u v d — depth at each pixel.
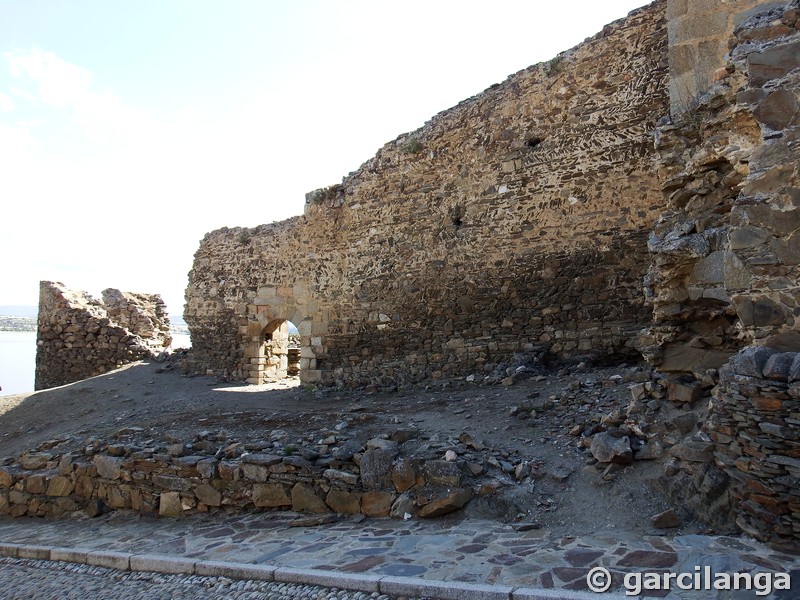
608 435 5.27
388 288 11.55
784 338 4.09
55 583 4.90
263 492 6.04
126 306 18.28
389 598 3.65
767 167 4.25
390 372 11.30
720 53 5.86
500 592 3.41
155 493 6.66
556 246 9.49
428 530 4.84
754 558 3.59
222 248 15.04
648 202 8.69
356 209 12.23
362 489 5.60
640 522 4.36
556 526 4.55
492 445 5.89
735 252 4.37
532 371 9.00
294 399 10.98
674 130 5.81
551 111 9.66
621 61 9.02
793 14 4.34
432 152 11.10
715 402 4.42
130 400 11.82
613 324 8.85
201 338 15.31
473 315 10.32
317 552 4.62
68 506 7.21
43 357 18.27
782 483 3.75
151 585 4.53
